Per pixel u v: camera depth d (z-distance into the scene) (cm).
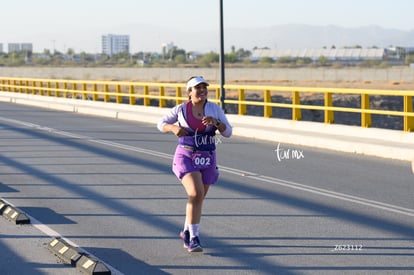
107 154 2289
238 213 1370
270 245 1123
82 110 4397
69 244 1080
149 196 1549
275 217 1332
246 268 998
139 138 2822
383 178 1789
